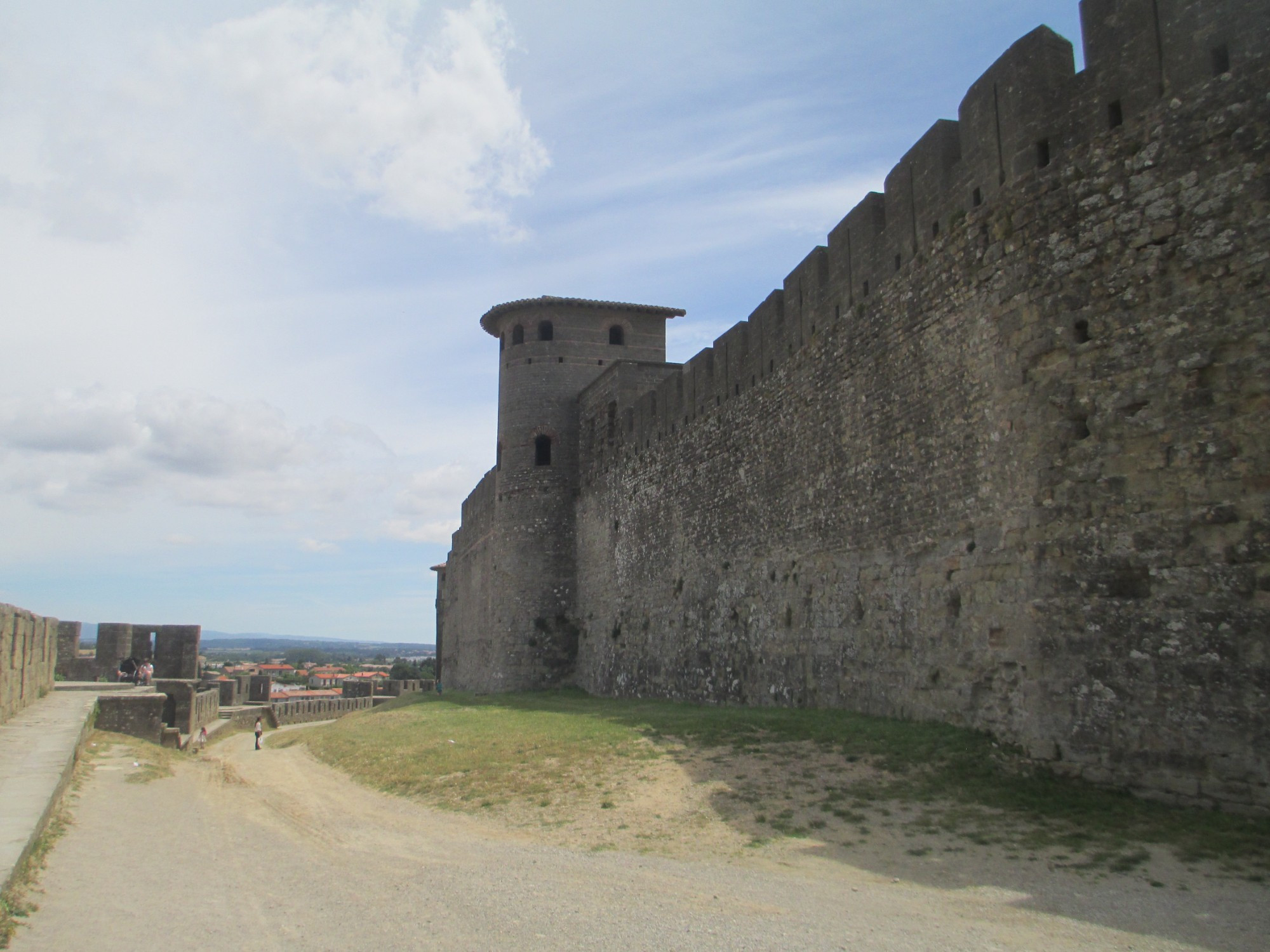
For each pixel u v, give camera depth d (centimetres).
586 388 4047
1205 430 1106
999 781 1255
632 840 1202
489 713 2731
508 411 4219
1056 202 1343
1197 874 880
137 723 3045
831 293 2130
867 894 896
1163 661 1118
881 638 1823
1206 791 1055
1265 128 1084
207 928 876
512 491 4144
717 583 2702
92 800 1686
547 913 880
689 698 2817
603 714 2438
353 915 914
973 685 1491
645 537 3288
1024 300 1389
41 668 3152
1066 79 1398
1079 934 750
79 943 823
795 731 1691
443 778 1756
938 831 1102
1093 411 1244
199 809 1673
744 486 2567
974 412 1529
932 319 1683
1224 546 1073
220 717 5284
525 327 4262
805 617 2164
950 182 1650
